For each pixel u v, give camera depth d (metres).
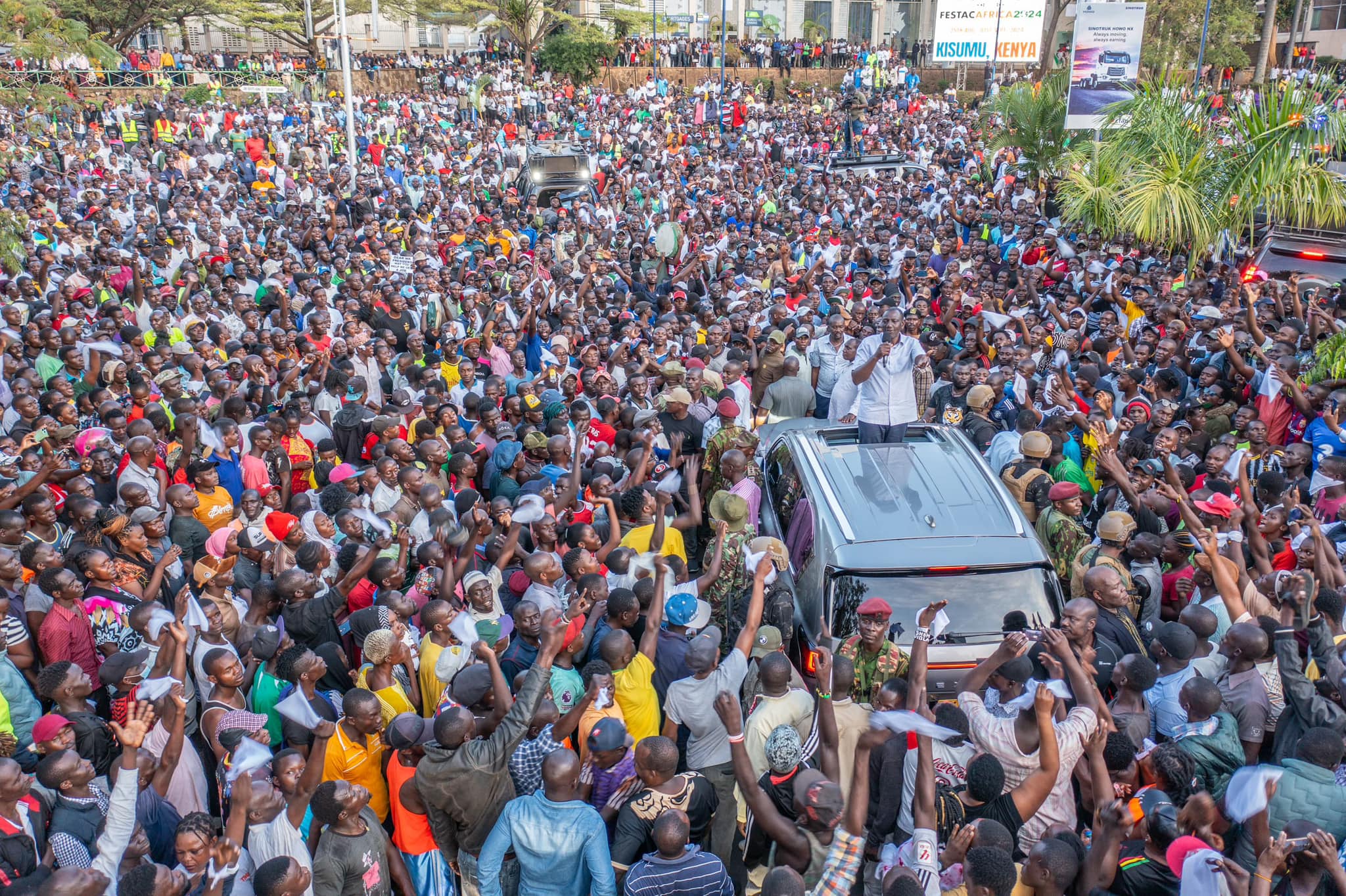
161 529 7.20
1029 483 7.79
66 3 41.28
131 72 39.84
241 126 31.47
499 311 12.27
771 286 15.40
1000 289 13.86
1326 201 13.95
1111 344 11.23
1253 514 6.79
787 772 4.54
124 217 19.78
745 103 40.25
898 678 5.36
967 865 3.78
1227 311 11.68
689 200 25.12
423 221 20.23
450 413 9.19
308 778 4.57
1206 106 15.61
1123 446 8.24
